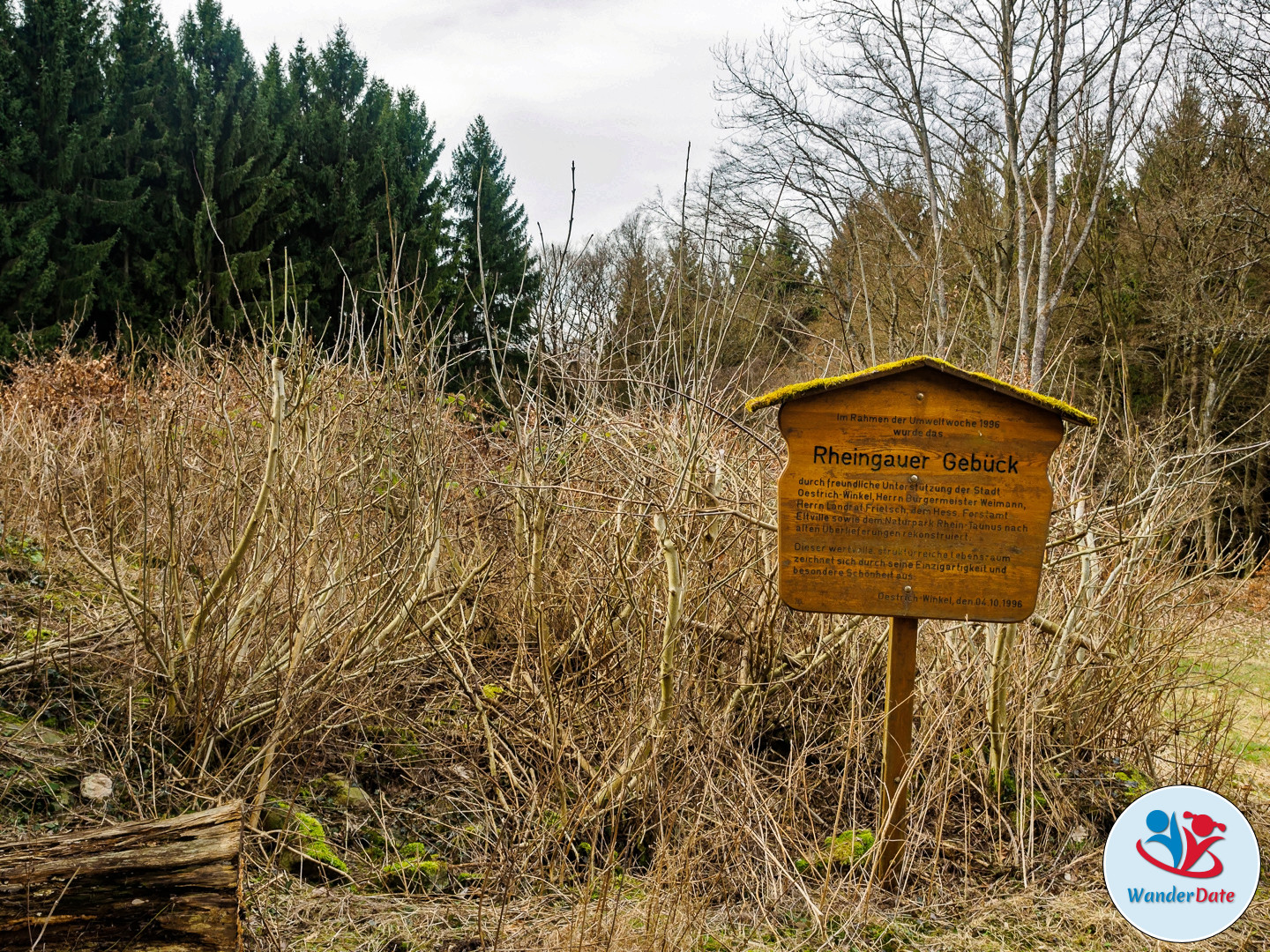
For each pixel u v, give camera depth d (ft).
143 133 65.62
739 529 15.01
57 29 62.85
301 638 12.17
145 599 11.98
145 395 15.81
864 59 55.67
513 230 81.46
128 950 7.23
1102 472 18.28
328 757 12.92
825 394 10.90
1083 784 14.06
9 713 12.12
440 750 13.66
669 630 11.95
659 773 12.29
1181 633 15.05
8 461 19.44
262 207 63.67
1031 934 10.90
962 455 10.83
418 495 13.62
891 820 11.35
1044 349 52.24
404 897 10.78
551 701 12.53
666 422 15.98
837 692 14.66
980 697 13.64
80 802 11.03
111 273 61.77
